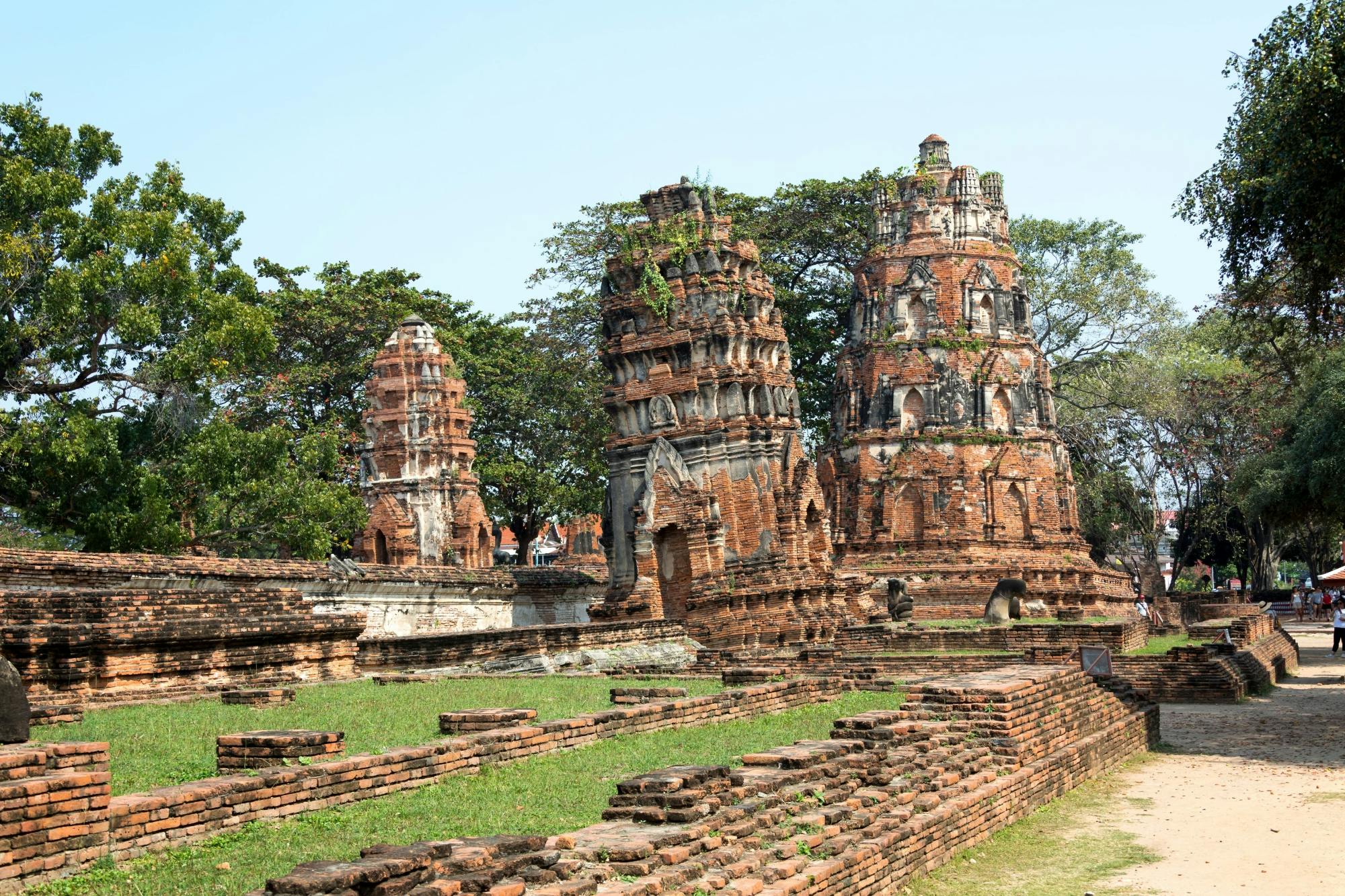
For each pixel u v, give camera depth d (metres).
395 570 45.53
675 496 47.53
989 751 23.25
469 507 61.78
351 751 18.70
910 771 20.84
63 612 26.55
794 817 17.27
